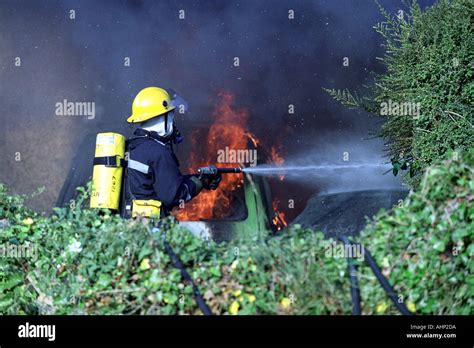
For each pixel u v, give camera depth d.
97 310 7.04
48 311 7.47
